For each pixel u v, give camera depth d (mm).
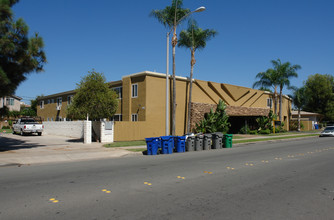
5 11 13141
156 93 24750
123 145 18391
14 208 5336
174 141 16328
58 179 8086
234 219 4770
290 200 5922
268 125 35062
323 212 5164
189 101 26172
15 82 14430
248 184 7402
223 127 28484
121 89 26938
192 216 4895
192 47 25609
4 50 13055
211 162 11516
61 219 4738
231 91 32344
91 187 7051
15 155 13594
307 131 43219
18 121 31016
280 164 10898
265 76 37625
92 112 20125
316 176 8508
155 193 6445
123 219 4738
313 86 62406
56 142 20906
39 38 14453
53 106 40625
